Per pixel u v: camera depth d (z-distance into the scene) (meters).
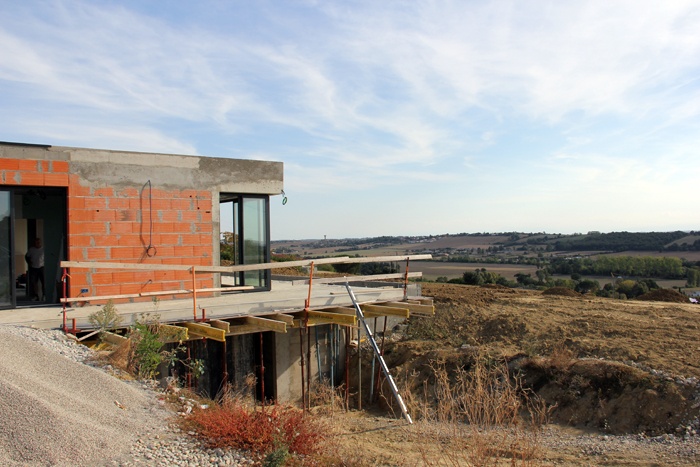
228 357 12.20
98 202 11.61
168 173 12.48
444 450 6.94
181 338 8.76
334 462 6.48
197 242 12.83
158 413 6.72
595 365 10.26
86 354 8.00
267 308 10.73
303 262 10.90
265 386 12.91
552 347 11.65
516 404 7.36
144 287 12.11
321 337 13.49
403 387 11.95
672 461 7.44
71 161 11.33
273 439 6.21
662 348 10.78
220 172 13.24
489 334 13.17
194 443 6.06
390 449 7.95
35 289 12.29
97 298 9.10
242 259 13.91
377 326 14.54
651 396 9.16
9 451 5.29
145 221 12.16
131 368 8.01
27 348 7.25
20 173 10.85
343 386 13.10
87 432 5.75
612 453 8.03
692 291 28.75
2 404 5.70
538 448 7.09
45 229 12.41
